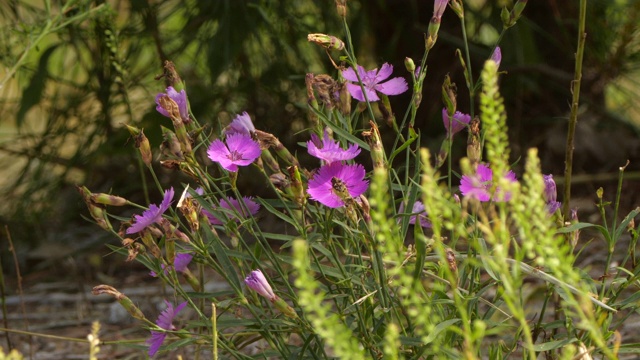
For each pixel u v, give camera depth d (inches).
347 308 54.2
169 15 86.5
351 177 53.0
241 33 85.3
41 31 70.3
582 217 86.5
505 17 55.1
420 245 51.8
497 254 48.9
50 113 89.7
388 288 54.2
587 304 50.0
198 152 82.1
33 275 83.8
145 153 54.3
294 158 54.8
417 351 53.8
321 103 58.4
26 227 88.7
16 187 89.4
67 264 85.7
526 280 71.4
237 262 56.2
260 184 89.9
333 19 88.8
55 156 90.1
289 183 54.5
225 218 55.7
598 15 89.8
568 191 56.7
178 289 54.7
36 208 89.0
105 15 72.9
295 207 55.5
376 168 52.6
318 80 55.5
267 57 90.1
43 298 76.9
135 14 86.3
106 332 71.4
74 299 76.3
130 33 85.9
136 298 74.7
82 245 87.7
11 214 89.3
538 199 48.3
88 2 73.4
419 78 55.5
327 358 54.4
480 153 53.5
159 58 87.7
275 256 54.8
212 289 74.2
